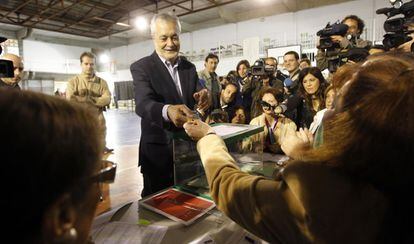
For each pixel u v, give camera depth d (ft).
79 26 33.42
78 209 0.88
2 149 0.70
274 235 1.47
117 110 42.63
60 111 0.86
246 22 30.48
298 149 2.24
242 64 11.32
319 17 26.13
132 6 27.25
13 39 35.58
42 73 37.40
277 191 1.43
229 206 1.72
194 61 33.86
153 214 2.61
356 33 7.49
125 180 10.98
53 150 0.77
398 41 5.07
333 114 1.36
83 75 9.71
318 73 5.98
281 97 5.74
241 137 3.05
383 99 1.14
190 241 2.20
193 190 3.04
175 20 4.17
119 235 2.24
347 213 1.22
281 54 22.79
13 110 0.76
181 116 3.09
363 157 1.18
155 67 4.16
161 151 4.10
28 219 0.74
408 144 1.10
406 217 1.17
